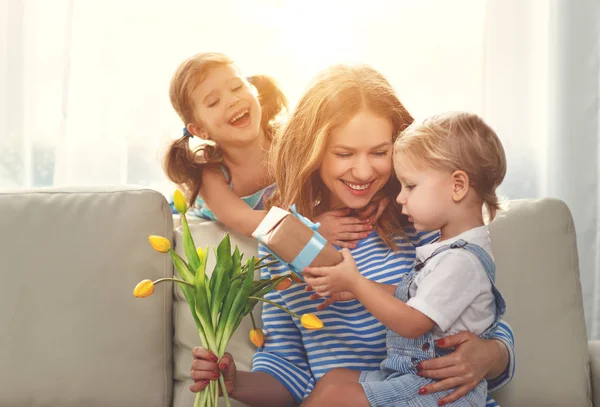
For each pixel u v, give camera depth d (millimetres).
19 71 1954
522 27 2006
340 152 1359
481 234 1261
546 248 1516
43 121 2020
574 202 2004
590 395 1473
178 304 1564
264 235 1212
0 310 1474
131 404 1478
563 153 1996
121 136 2006
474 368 1218
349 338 1393
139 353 1488
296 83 2076
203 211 1699
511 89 2016
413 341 1257
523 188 2035
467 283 1217
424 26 2070
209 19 2051
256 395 1342
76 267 1495
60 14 2000
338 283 1201
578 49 1979
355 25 2074
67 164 1983
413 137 1256
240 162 1636
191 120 1602
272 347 1444
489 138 1259
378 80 1398
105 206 1529
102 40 1990
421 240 1437
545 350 1466
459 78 2074
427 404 1205
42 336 1472
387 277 1388
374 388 1232
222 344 1229
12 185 1977
